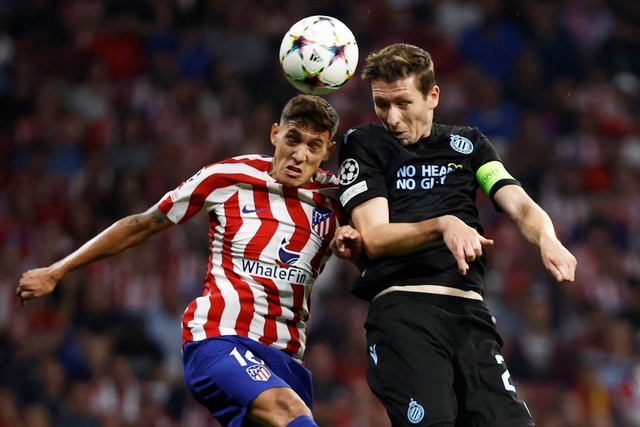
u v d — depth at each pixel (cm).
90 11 5241
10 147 4738
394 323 1525
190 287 4078
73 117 4856
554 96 5231
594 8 5591
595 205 4738
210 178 1658
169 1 5278
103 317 3894
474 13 5422
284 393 1550
